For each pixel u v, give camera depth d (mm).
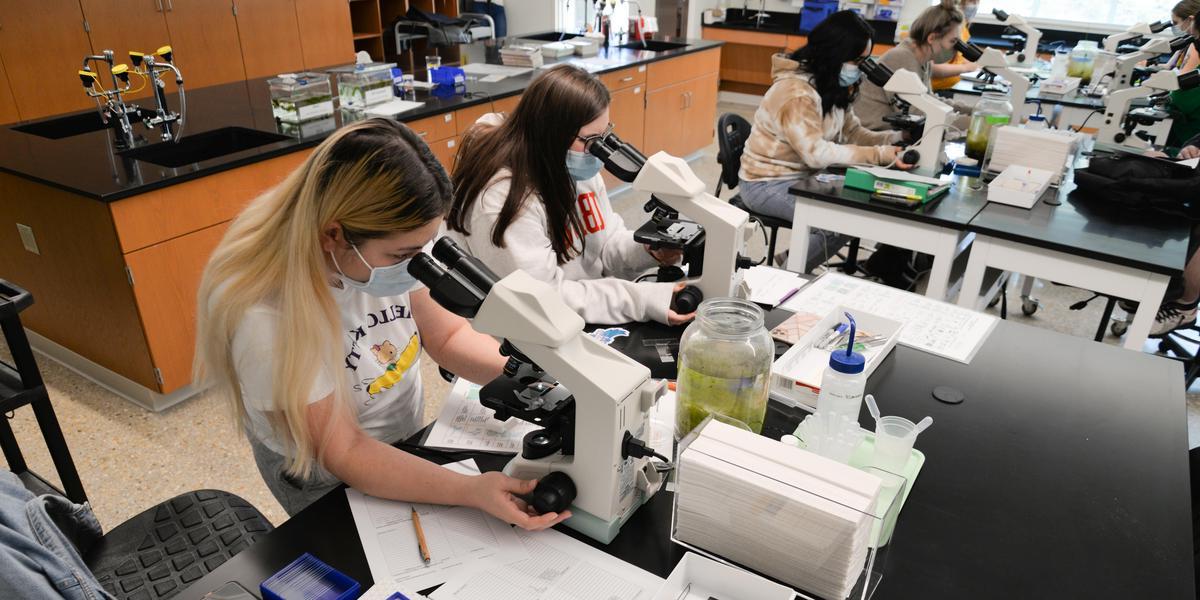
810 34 2932
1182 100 3383
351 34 5398
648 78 4688
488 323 945
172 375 2527
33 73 3857
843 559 873
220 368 1130
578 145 1655
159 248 2367
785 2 6918
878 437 1067
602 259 2002
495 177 1668
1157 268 1994
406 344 1319
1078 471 1155
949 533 1020
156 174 2352
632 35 5246
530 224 1674
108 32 4094
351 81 3211
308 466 1112
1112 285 2107
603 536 1002
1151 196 2344
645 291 1623
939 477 1133
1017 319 3271
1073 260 2148
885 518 937
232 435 2445
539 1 6891
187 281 2477
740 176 3242
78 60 4008
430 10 6211
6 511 937
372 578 941
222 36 4637
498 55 4629
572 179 1740
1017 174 2539
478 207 1686
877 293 1753
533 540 1008
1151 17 5789
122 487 2207
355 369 1248
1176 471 1160
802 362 1394
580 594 918
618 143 1602
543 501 977
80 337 2650
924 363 1458
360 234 1005
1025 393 1363
